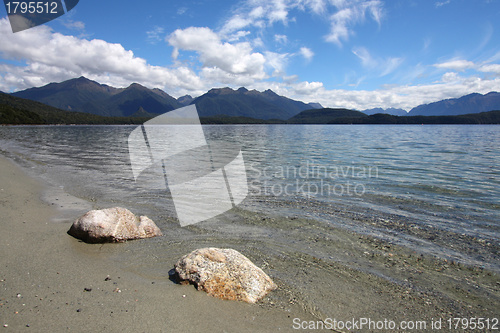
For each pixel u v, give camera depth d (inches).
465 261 202.1
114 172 514.6
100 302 142.2
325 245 224.5
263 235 242.1
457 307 151.7
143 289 156.4
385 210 311.9
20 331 117.6
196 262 166.9
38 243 215.3
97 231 220.1
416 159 730.8
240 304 146.2
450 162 677.9
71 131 2549.2
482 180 468.4
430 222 276.4
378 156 794.2
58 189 391.5
